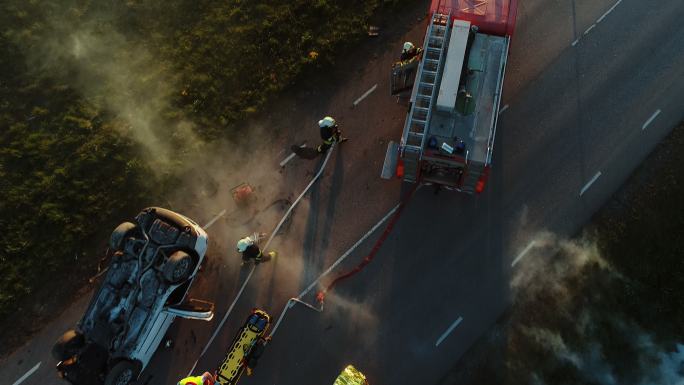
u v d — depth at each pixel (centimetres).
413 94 1261
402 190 1482
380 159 1513
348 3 1647
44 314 1392
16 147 1516
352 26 1630
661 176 1466
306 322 1396
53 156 1510
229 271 1438
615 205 1452
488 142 1227
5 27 1628
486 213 1458
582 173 1484
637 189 1460
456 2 1316
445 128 1241
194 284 1429
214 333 1396
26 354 1367
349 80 1591
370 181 1496
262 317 1315
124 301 1270
